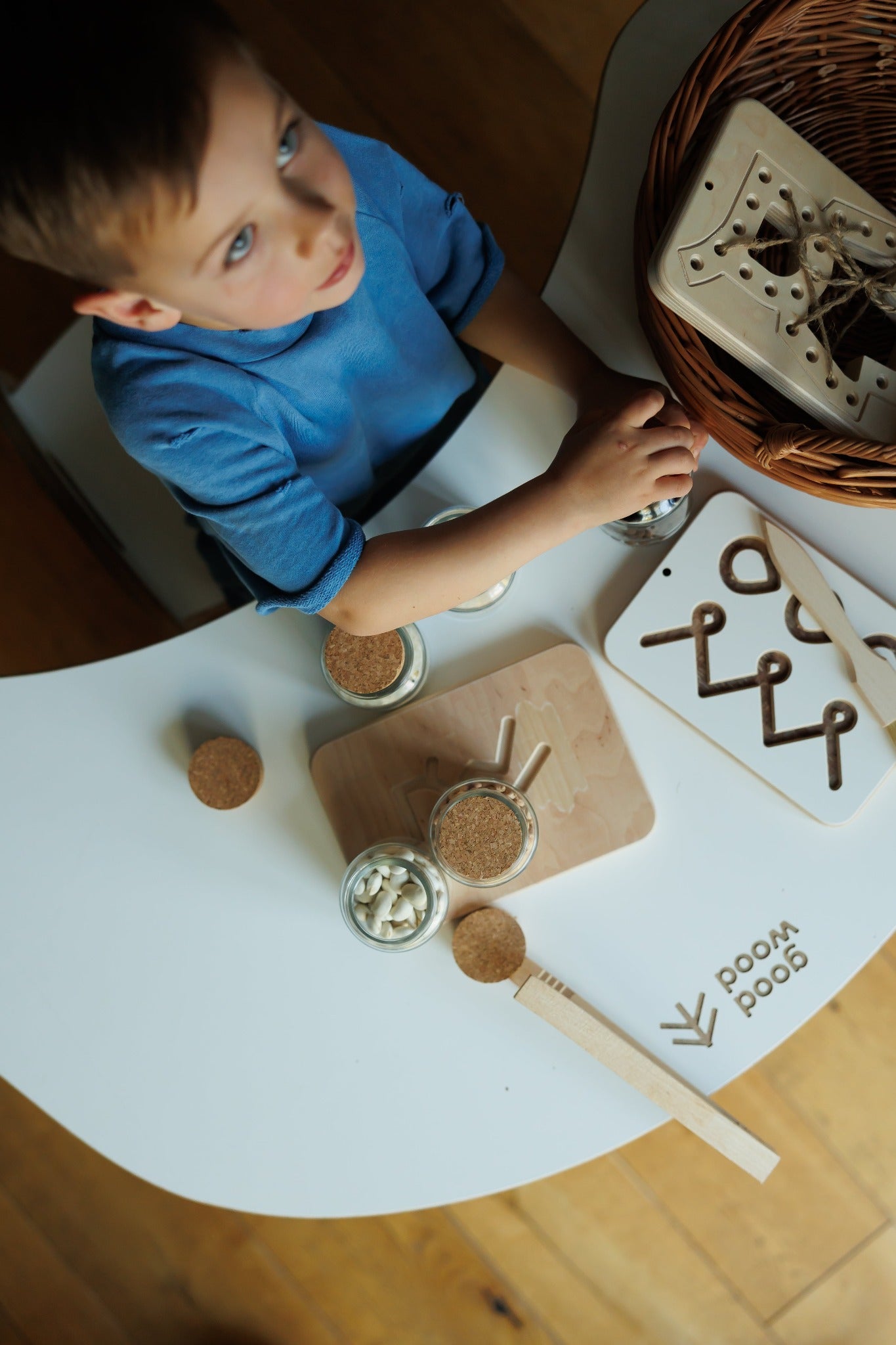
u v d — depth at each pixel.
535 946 0.76
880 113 0.78
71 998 0.77
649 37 0.83
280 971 0.77
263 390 0.68
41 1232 1.33
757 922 0.75
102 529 1.01
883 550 0.78
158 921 0.78
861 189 0.72
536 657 0.78
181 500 0.68
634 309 0.80
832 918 0.74
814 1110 1.29
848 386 0.70
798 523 0.78
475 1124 0.74
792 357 0.68
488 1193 0.73
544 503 0.68
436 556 0.68
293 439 0.74
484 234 0.79
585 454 0.67
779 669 0.77
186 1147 0.75
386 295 0.74
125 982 0.77
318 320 0.69
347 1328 1.30
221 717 0.80
